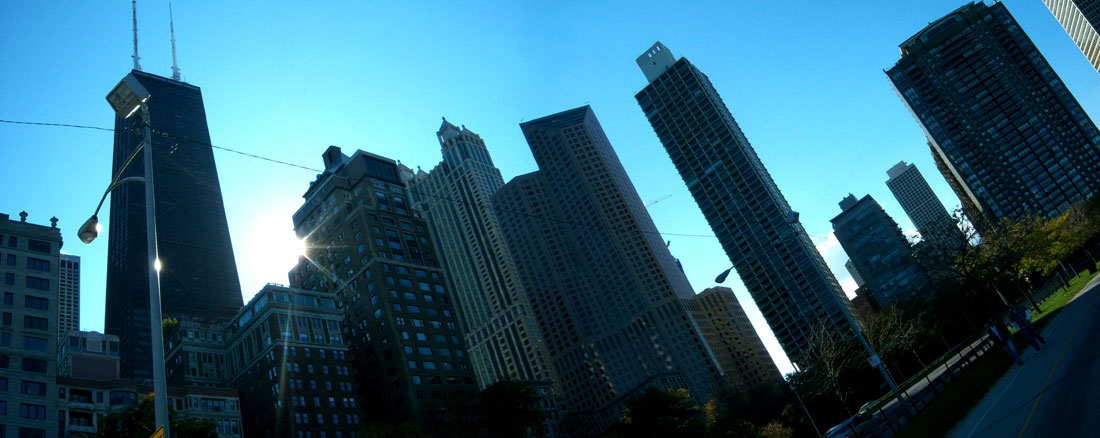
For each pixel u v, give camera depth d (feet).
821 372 302.25
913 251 301.02
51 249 326.44
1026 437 65.98
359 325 443.32
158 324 53.78
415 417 386.32
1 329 285.23
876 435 116.37
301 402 371.56
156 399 50.39
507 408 327.67
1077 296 216.95
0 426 262.67
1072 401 71.87
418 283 466.70
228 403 355.15
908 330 314.96
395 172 542.57
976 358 167.94
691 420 295.07
